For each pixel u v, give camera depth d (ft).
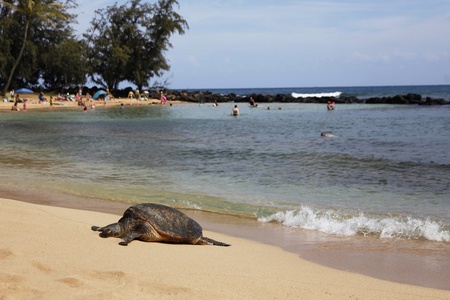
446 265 20.29
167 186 39.37
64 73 227.40
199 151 63.82
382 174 45.42
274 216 29.48
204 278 17.07
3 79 209.67
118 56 232.12
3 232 21.27
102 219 26.48
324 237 25.27
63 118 132.36
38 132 92.43
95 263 17.97
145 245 21.29
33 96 215.31
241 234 25.79
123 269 17.46
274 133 91.40
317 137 83.15
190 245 22.49
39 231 21.89
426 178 43.06
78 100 196.03
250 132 93.61
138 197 34.83
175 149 66.03
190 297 14.98
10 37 203.92
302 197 35.32
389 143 72.23
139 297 14.58
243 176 44.42
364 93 377.71
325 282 17.63
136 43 237.45
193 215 30.12
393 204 33.06
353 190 37.99
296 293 16.11
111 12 238.07
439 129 92.53
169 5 237.04
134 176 44.21
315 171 47.32
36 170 47.34
